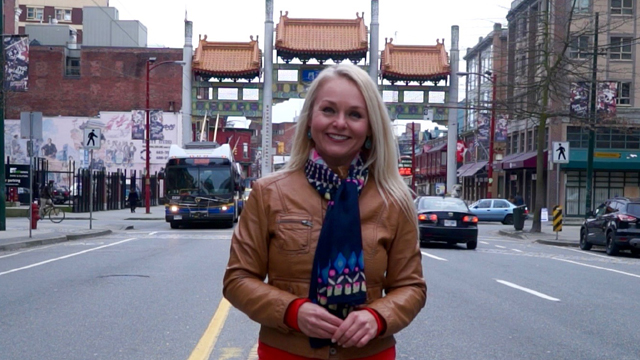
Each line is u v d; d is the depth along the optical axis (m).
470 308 10.02
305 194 2.99
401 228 3.06
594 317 9.56
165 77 65.75
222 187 28.58
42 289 11.18
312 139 3.13
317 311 2.75
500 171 57.84
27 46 21.92
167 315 9.02
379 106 3.09
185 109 43.97
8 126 60.25
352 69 3.11
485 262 16.83
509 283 12.89
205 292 10.89
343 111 3.04
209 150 29.12
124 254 17.17
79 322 8.56
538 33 32.81
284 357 2.92
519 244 25.09
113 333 7.96
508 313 9.70
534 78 33.00
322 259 2.87
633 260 19.64
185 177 28.52
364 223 2.98
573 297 11.37
